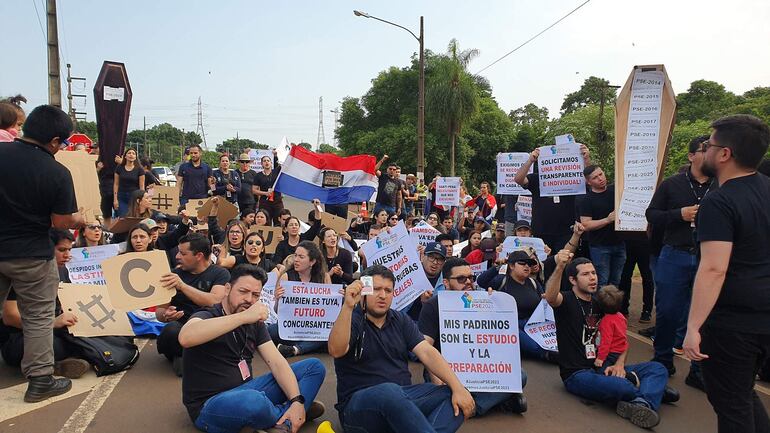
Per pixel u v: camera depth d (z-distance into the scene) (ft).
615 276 23.72
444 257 22.89
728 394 10.84
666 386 16.52
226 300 13.58
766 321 10.50
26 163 13.98
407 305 21.30
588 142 130.11
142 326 21.13
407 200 57.77
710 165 11.18
